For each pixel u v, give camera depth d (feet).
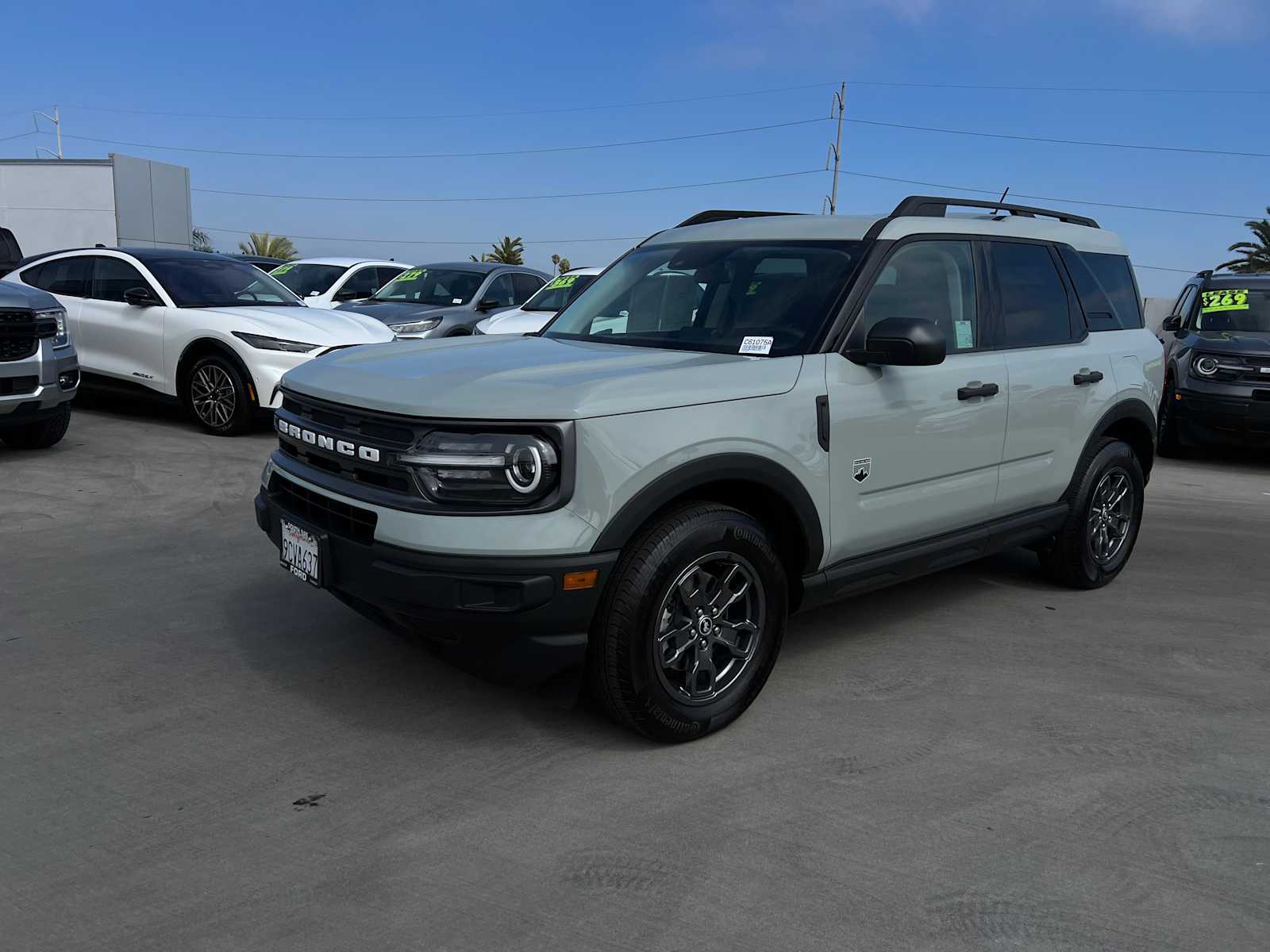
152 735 10.62
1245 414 29.96
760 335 12.10
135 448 26.03
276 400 27.76
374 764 10.13
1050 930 7.79
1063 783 10.18
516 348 12.48
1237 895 8.35
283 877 8.18
